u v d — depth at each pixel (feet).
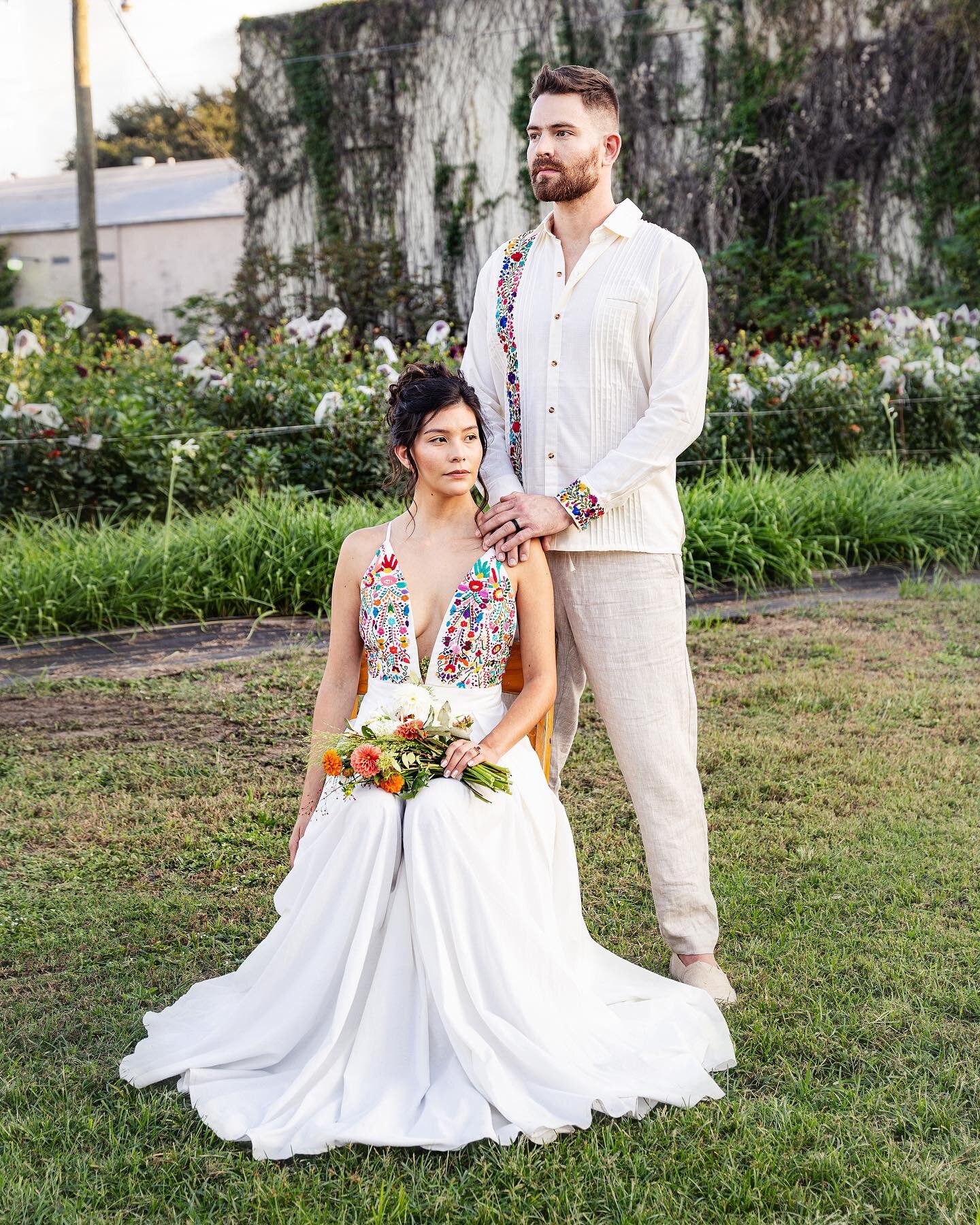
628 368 9.29
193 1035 8.61
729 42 43.39
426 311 45.16
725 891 11.07
